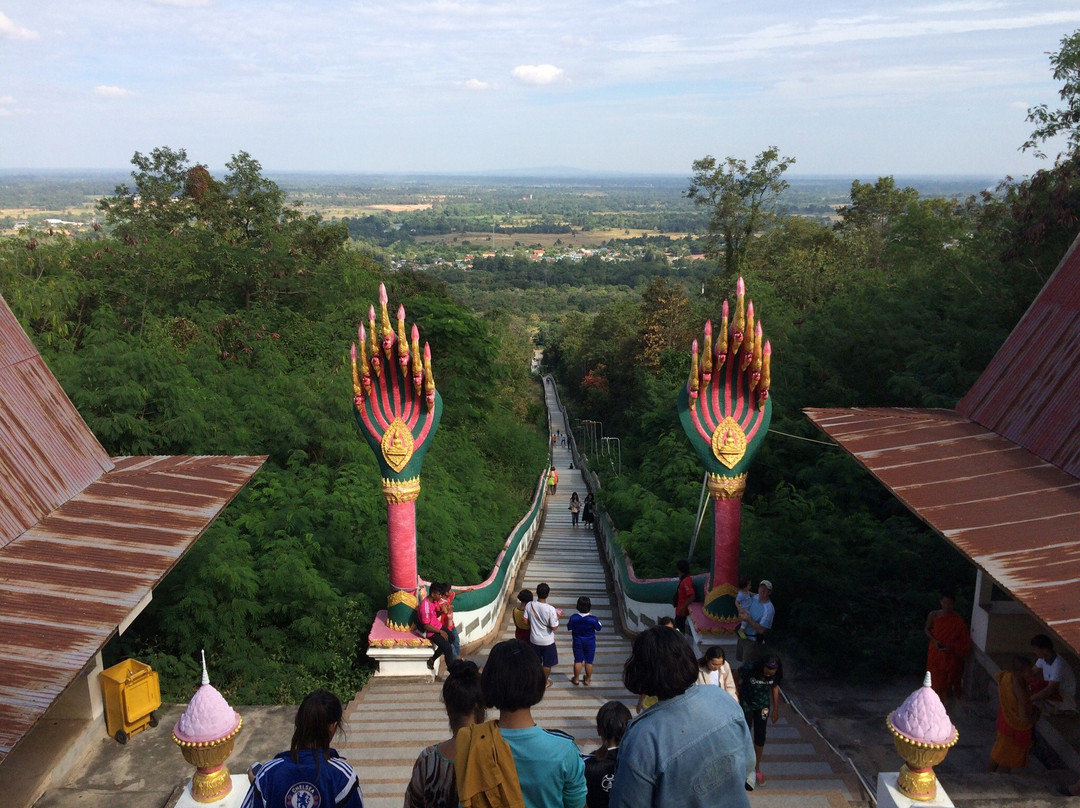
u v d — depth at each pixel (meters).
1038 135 17.64
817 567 12.74
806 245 45.78
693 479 21.30
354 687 11.80
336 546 14.06
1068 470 8.59
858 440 10.16
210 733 5.13
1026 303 17.64
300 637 11.96
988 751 8.34
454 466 22.02
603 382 56.91
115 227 30.66
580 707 10.38
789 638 11.38
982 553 7.16
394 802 7.35
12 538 7.73
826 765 8.12
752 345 11.09
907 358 18.52
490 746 3.88
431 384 11.42
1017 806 6.97
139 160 31.97
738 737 3.75
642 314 50.62
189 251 23.42
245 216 31.25
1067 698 7.59
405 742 8.91
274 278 24.56
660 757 3.65
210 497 9.13
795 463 19.81
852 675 10.45
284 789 4.45
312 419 16.38
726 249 42.03
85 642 6.27
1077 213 16.27
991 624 9.46
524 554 22.22
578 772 4.03
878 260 38.31
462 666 4.80
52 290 17.77
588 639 11.45
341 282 26.28
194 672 10.86
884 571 13.05
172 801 7.30
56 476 8.84
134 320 20.08
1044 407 9.53
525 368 54.16
